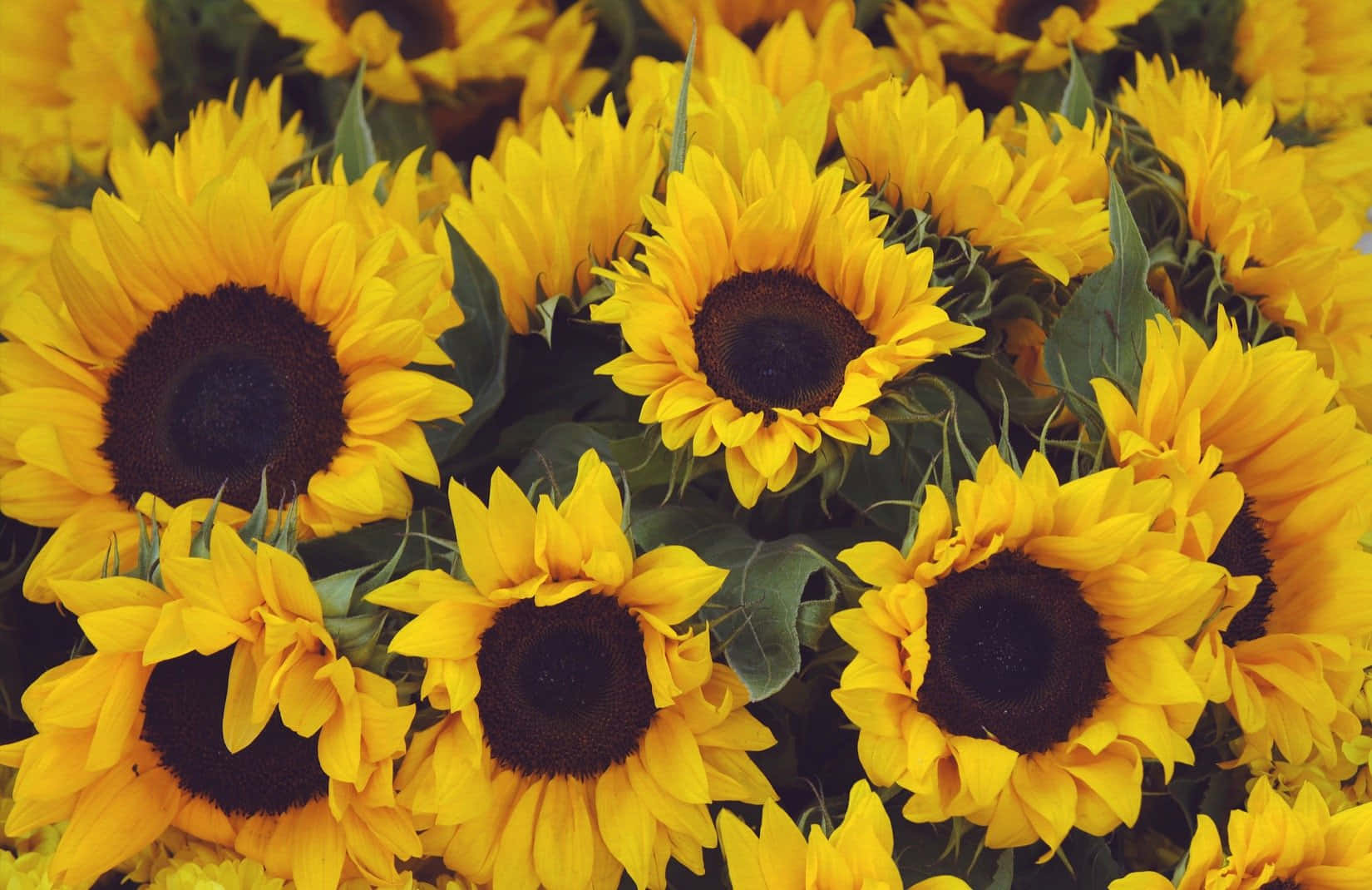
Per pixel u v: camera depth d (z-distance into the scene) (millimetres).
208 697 974
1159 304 1002
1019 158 1052
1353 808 982
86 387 1004
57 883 978
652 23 1213
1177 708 964
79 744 960
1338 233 1084
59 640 1062
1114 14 1164
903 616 950
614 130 1035
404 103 1189
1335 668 987
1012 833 963
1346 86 1200
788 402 976
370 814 966
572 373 1059
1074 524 958
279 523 973
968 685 963
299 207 996
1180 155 1058
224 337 1000
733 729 974
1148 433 971
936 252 1025
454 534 1017
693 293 989
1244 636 996
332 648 945
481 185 1048
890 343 966
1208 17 1194
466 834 976
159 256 995
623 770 979
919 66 1174
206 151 1047
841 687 950
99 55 1167
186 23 1174
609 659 969
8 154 1177
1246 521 1002
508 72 1192
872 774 951
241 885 975
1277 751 1032
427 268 988
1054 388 1011
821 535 1016
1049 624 968
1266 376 983
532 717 971
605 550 948
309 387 991
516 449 1051
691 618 974
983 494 950
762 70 1129
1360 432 994
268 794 978
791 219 990
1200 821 972
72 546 989
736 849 959
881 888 936
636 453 984
